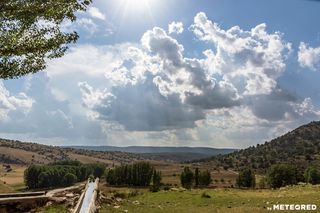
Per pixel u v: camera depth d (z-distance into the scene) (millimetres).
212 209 36562
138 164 187625
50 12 14961
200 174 175875
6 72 15477
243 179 185000
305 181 177875
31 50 15539
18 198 31375
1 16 14352
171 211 35562
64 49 16656
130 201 44000
